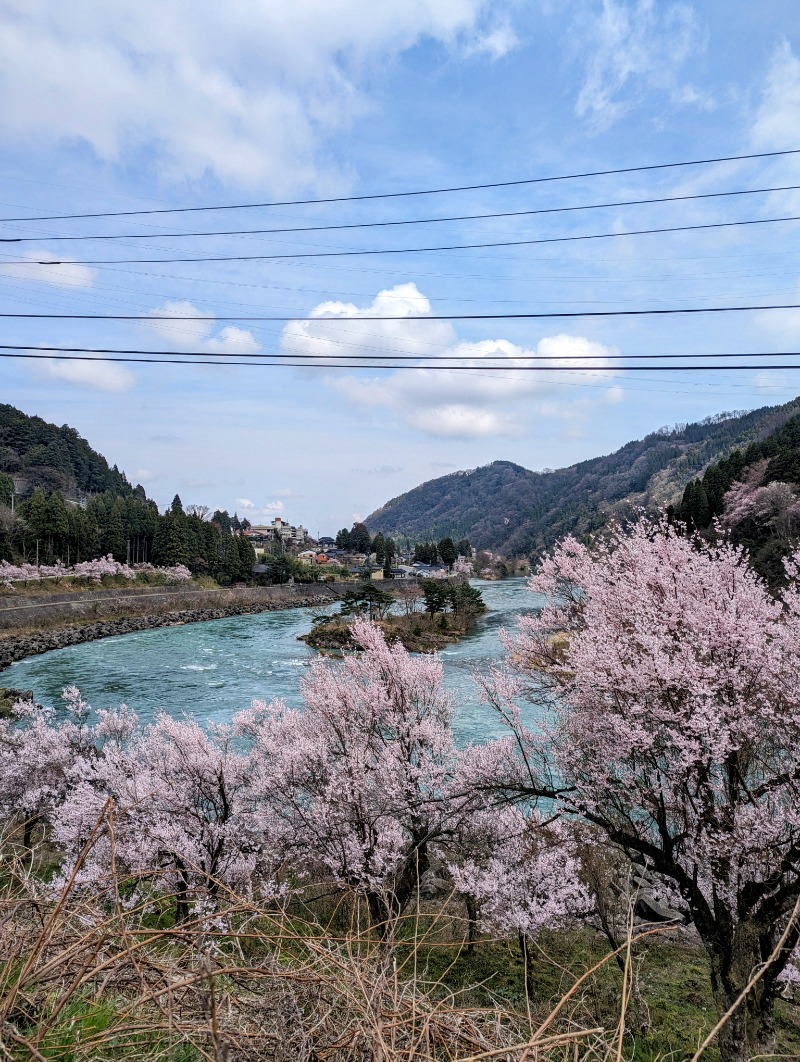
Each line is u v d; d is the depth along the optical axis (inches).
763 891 315.6
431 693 592.7
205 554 3880.4
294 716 605.6
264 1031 101.5
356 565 5689.0
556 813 384.2
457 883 464.8
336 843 475.2
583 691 364.5
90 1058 91.7
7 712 1058.1
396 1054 94.5
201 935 106.6
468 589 2783.0
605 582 435.8
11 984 103.3
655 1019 393.1
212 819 538.9
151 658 1859.0
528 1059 101.9
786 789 331.9
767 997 339.3
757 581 423.2
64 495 5251.0
